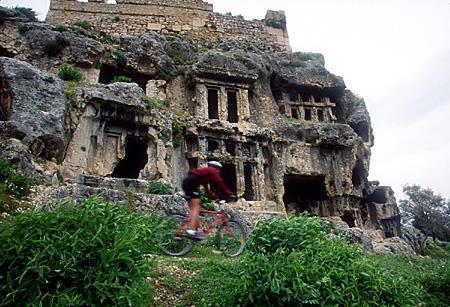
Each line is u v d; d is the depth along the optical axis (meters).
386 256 18.30
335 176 28.88
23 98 17.33
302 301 5.46
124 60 26.55
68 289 4.55
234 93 29.09
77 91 20.11
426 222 41.28
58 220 5.07
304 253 6.32
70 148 19.12
